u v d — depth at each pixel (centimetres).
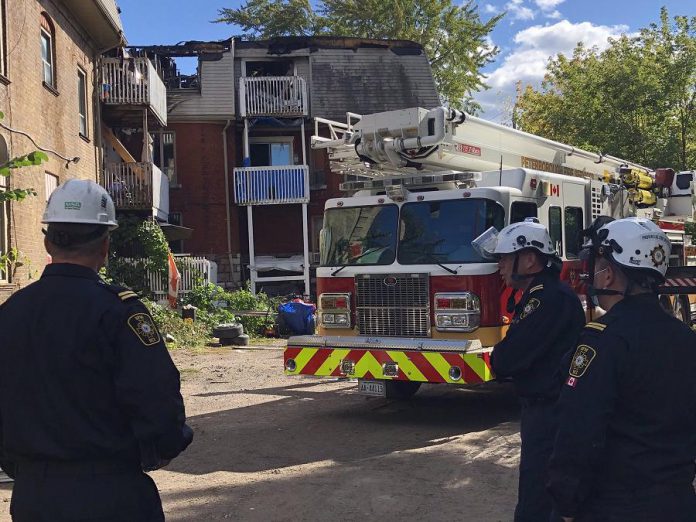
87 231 257
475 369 691
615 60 2552
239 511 502
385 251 787
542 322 353
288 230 2475
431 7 3381
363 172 873
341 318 803
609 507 242
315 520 482
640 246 254
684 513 239
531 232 376
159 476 592
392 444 686
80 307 246
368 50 2522
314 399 929
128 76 1905
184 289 1972
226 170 2416
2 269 1112
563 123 2711
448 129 784
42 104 1425
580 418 240
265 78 2356
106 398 246
